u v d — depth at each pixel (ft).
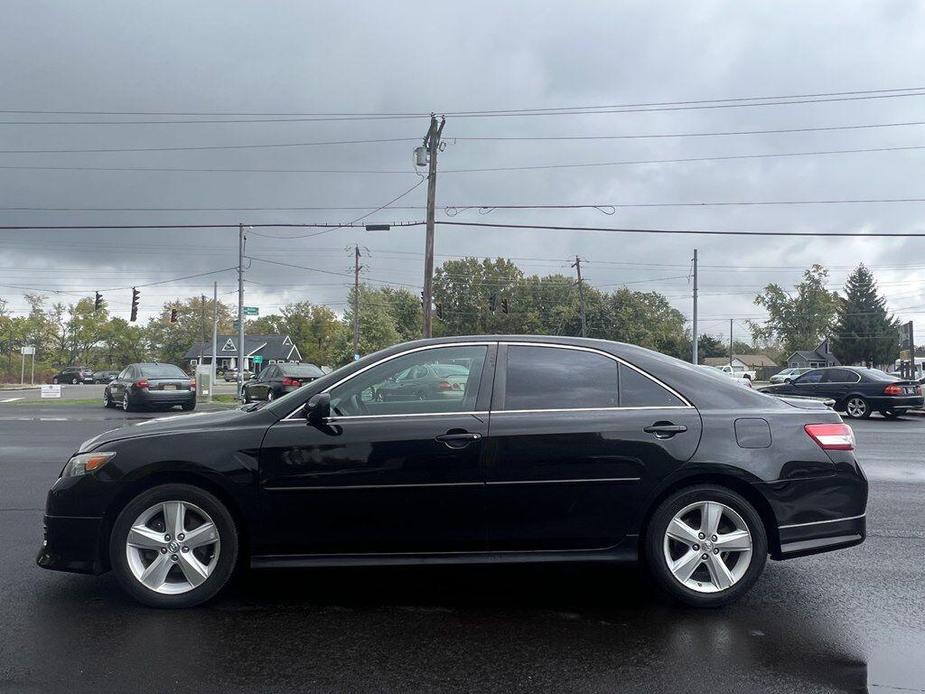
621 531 15.81
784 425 16.31
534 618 15.35
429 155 102.53
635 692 11.95
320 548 15.70
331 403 16.16
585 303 294.05
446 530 15.65
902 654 13.53
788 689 12.07
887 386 70.08
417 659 13.23
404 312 317.01
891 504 27.12
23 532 22.12
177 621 15.02
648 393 16.34
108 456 15.62
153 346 354.54
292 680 12.34
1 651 13.46
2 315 262.67
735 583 15.83
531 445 15.62
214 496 15.67
